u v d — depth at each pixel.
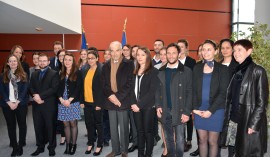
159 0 7.95
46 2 4.58
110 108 3.17
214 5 8.48
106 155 3.50
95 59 3.52
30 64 7.66
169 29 8.08
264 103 2.18
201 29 8.40
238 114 2.32
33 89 3.49
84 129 4.96
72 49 7.73
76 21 6.77
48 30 6.60
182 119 2.68
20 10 3.61
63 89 3.47
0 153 3.68
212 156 2.56
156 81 2.92
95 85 3.41
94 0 7.50
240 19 8.65
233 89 2.42
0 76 3.45
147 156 3.02
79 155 3.53
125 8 7.72
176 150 2.80
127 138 3.22
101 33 7.61
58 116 3.49
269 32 3.58
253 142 2.23
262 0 4.55
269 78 3.26
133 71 3.09
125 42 6.75
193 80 2.64
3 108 3.45
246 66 2.31
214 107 2.46
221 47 2.99
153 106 2.97
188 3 8.20
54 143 3.54
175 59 2.74
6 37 7.57
